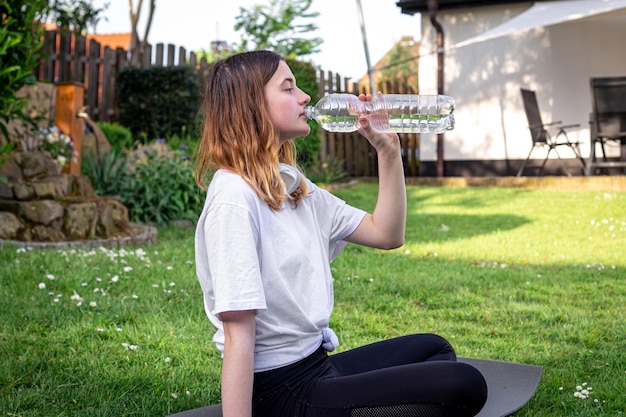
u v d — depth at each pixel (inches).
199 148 86.4
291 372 82.4
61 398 119.7
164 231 302.7
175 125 463.8
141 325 159.6
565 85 535.8
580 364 142.6
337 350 150.7
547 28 537.0
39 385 124.7
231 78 84.2
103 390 123.0
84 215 257.4
